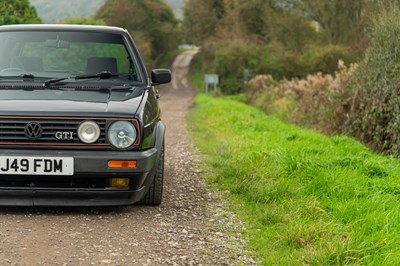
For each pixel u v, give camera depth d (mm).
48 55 8062
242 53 64375
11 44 7750
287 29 57281
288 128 16641
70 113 6250
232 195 7961
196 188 8414
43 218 6438
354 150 12039
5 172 6152
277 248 5734
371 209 6711
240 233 6270
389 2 14867
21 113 6211
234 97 49312
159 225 6438
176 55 121562
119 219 6582
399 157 12141
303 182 8352
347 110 16266
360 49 42656
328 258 5266
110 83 7383
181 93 72938
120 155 6258
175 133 16297
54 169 6156
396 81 12938
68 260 5188
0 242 5578
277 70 57062
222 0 92562
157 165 6793
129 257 5359
